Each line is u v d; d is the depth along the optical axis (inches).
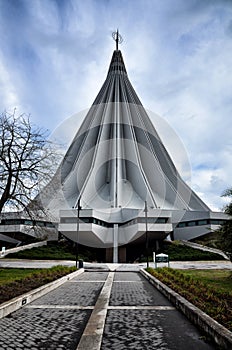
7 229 1200.2
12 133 492.1
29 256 995.9
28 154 510.6
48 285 317.1
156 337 145.2
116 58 2146.9
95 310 212.1
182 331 156.3
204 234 1318.9
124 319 183.3
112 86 1915.6
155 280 379.9
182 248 1197.7
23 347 128.8
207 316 159.9
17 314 196.1
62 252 1125.1
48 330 156.9
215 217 1331.2
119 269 788.6
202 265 863.7
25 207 526.6
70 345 132.3
